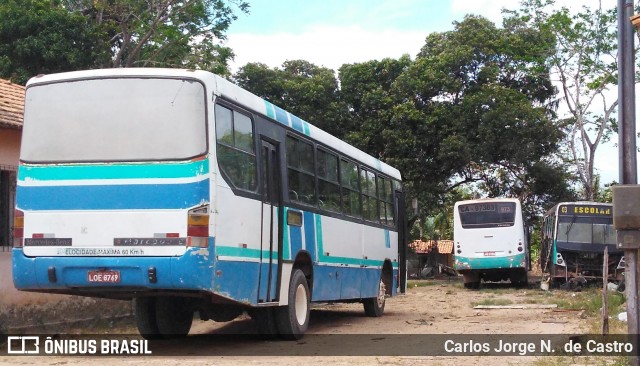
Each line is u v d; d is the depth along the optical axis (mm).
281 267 11453
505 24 39750
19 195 9703
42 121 9773
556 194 39531
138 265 9219
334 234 14039
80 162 9547
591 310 17719
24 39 27344
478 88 38000
